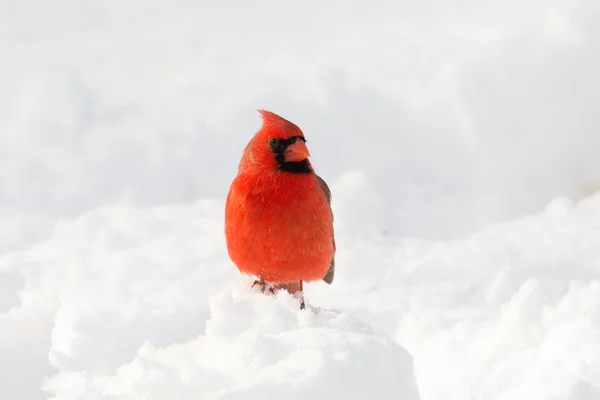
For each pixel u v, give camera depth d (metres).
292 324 5.73
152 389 5.05
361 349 5.30
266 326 5.69
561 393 5.86
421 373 7.51
